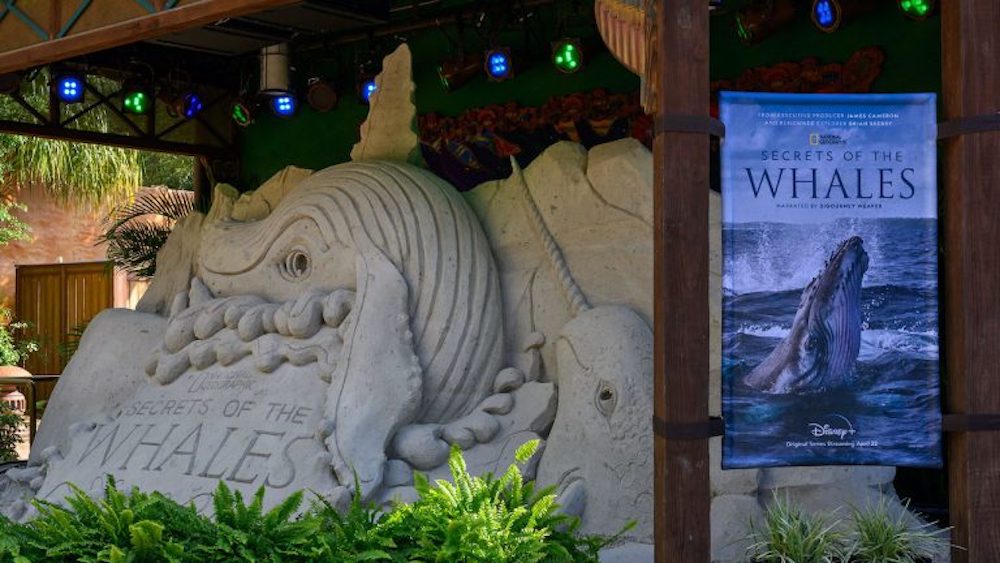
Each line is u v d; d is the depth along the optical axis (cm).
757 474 580
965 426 407
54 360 1723
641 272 675
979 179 409
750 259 409
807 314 410
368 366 649
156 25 704
